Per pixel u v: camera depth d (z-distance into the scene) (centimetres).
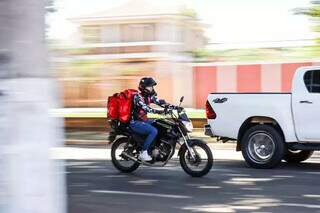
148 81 1145
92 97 2803
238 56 2430
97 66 2823
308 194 940
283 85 2355
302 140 1243
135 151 1174
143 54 2842
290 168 1278
